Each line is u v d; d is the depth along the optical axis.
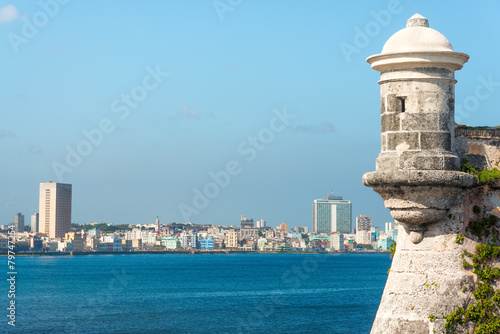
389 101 15.93
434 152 15.48
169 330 86.31
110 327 90.00
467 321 15.40
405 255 16.16
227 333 82.31
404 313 15.78
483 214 16.00
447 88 15.76
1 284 185.25
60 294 149.38
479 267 15.70
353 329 84.06
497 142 16.31
